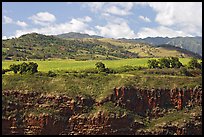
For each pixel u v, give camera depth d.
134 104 100.38
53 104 97.19
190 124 95.88
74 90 101.50
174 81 105.44
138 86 103.06
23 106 96.44
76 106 97.31
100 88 104.44
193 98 102.12
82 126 94.44
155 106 100.81
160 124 95.94
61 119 94.69
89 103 99.19
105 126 93.12
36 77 105.81
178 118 97.38
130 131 94.06
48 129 93.00
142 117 98.69
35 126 92.81
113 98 100.00
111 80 107.50
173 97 101.94
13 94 98.00
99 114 94.38
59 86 102.62
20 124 92.81
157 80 105.88
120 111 96.12
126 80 104.94
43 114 93.81
